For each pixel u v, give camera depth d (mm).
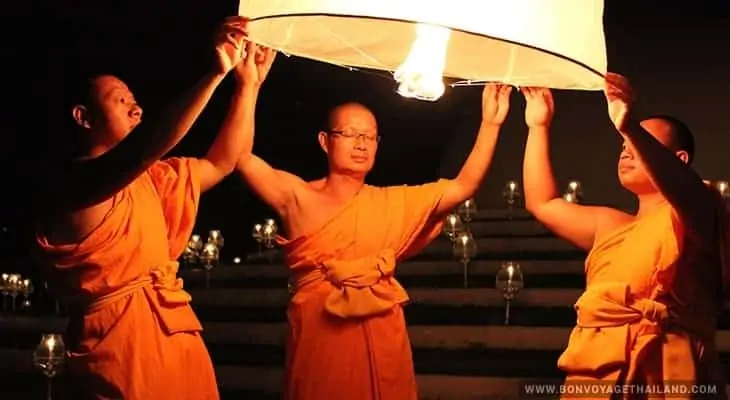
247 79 3938
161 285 3568
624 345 3758
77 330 3529
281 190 4504
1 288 7383
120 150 3264
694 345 3770
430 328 6094
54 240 3488
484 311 6441
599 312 3818
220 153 3951
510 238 7664
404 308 6617
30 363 6395
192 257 7734
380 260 4406
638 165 3951
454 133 9914
